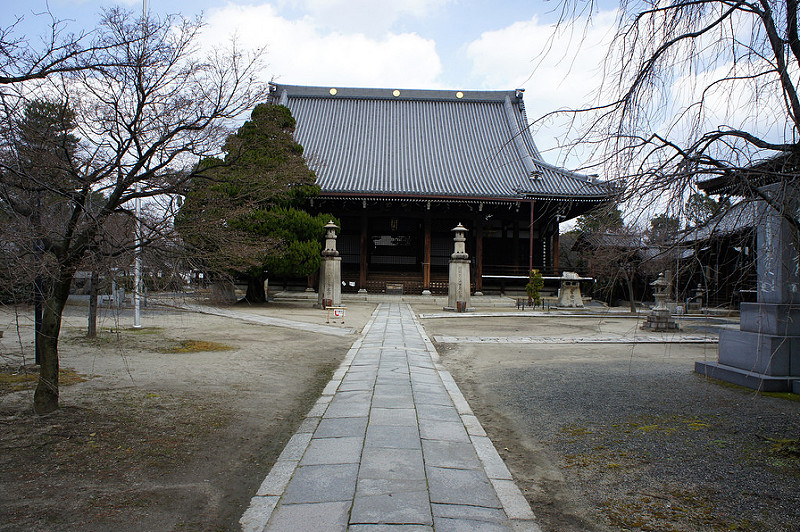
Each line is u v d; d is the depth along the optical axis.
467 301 26.50
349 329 17.38
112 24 6.76
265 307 25.55
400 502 4.18
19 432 5.66
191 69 6.17
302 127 46.81
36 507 4.03
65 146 5.54
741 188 4.23
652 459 5.34
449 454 5.36
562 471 5.08
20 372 8.71
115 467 4.88
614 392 8.48
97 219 5.39
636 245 4.84
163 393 7.71
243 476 4.85
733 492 4.52
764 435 6.06
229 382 8.73
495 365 11.28
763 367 8.49
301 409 7.32
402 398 7.75
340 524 3.79
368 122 47.75
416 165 42.47
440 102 49.78
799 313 8.26
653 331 18.28
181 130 6.20
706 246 4.82
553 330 18.38
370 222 42.81
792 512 4.13
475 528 3.76
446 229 42.34
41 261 4.77
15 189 5.18
